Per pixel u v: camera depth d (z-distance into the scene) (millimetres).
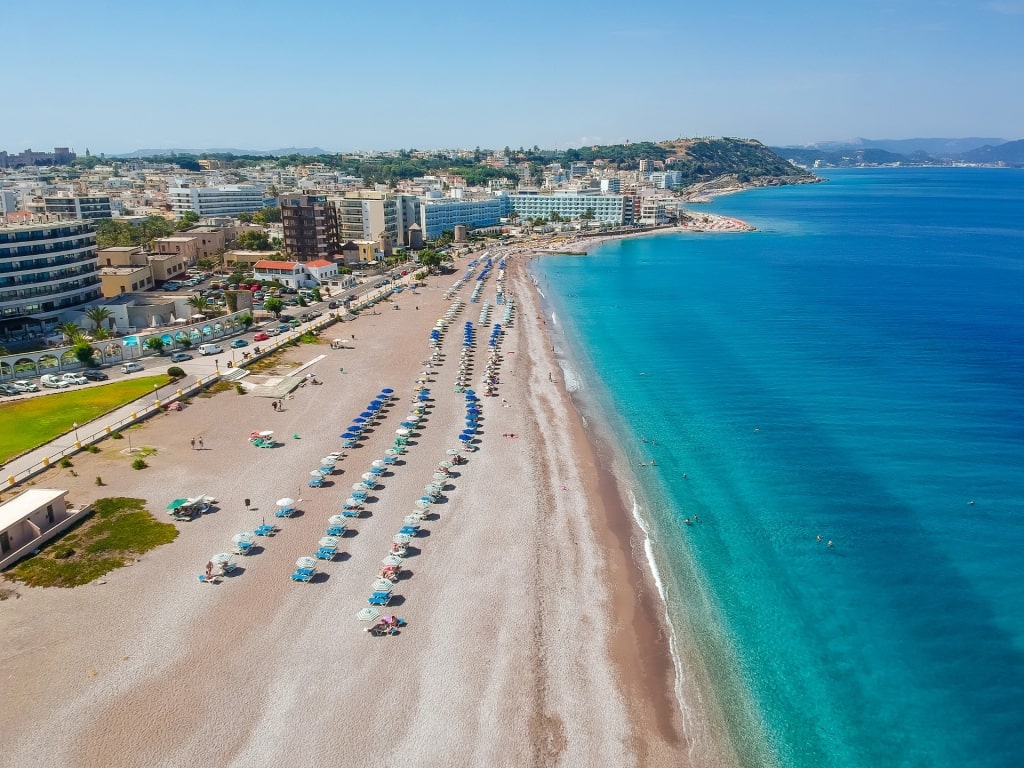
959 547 60562
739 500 68562
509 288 188125
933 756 39594
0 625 45219
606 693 42969
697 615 51031
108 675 41438
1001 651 47938
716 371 112625
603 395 100250
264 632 45781
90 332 115438
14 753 35875
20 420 79250
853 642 48688
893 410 93562
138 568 52062
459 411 89312
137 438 76000
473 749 38062
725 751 39438
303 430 80438
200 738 37406
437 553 56219
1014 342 129000
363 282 186875
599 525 62719
